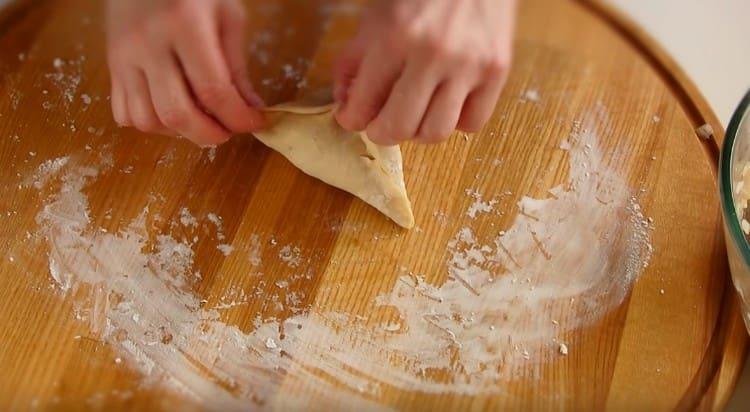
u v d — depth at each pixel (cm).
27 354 63
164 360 63
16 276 65
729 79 78
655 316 65
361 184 67
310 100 71
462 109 62
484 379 63
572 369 63
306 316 65
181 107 61
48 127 70
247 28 75
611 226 68
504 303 65
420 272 66
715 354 64
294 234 67
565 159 70
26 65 72
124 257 66
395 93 59
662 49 73
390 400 62
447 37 58
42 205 67
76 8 75
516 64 73
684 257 67
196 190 68
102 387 62
